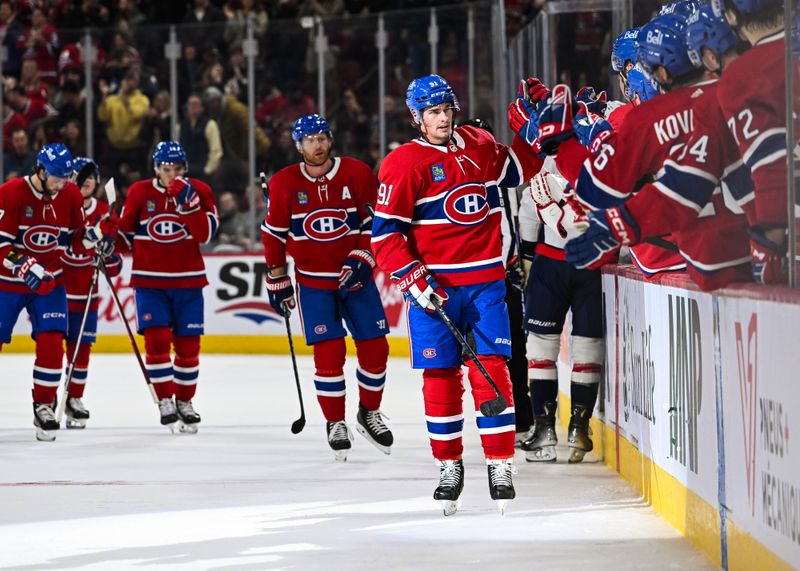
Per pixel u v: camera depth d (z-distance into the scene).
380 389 18.09
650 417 13.70
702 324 11.25
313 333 17.88
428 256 13.27
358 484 15.70
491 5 38.06
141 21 45.56
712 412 10.91
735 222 10.86
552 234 16.84
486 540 12.01
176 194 20.73
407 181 13.05
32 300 20.48
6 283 20.27
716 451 10.77
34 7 45.94
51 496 14.93
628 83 13.95
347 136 39.88
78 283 22.31
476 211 13.12
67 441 20.27
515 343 17.72
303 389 28.31
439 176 13.06
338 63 39.72
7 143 40.25
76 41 40.22
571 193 13.70
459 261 13.16
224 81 39.44
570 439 16.98
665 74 11.70
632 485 14.93
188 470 17.02
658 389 13.23
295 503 14.31
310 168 17.81
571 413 17.11
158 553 11.57
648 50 11.77
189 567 10.96
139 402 26.05
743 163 10.66
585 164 11.95
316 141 17.61
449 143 13.21
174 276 21.12
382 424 18.23
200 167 39.47
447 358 13.27
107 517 13.49
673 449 12.54
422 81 13.12
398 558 11.22
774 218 10.13
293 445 19.58
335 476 16.39
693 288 11.57
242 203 39.34
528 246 17.19
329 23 39.69
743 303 9.88
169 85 39.81
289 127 39.97
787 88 9.60
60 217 20.56
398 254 13.05
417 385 28.80
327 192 17.78
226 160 39.31
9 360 36.59
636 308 14.48
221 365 34.50
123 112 39.97
